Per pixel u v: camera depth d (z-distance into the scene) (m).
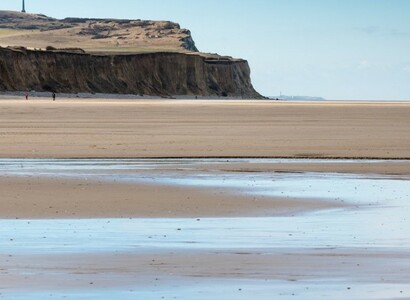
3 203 49.34
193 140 102.50
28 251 34.28
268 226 41.47
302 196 53.41
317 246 35.59
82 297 26.58
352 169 71.69
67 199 51.31
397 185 60.28
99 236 38.19
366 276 29.69
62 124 133.12
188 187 58.00
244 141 101.44
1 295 26.80
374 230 40.16
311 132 119.06
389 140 104.12
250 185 59.53
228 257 33.12
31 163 75.38
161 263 31.94
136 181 61.41
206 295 26.89
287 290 27.56
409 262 32.19
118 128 124.50
